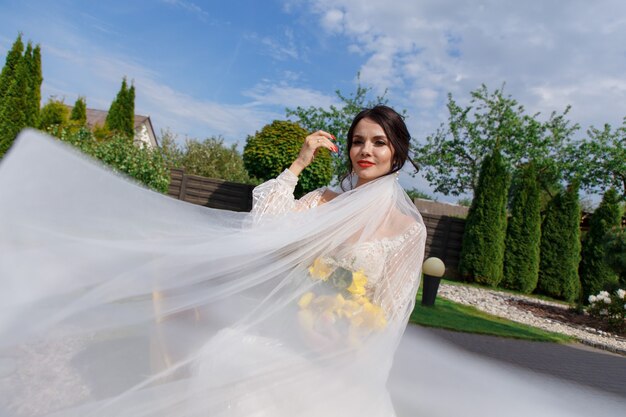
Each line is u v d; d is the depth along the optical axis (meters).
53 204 1.34
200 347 1.55
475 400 2.98
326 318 1.63
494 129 24.53
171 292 1.52
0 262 1.27
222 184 14.55
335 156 11.76
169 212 1.62
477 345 5.75
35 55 12.84
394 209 1.91
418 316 6.98
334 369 1.55
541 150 23.77
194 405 1.39
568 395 3.78
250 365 1.50
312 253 1.70
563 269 13.81
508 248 13.90
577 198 14.01
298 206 2.10
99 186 1.44
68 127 11.88
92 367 1.43
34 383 1.36
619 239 10.61
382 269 1.70
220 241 1.62
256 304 1.67
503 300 11.36
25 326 1.29
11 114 12.39
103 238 1.42
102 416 1.33
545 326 8.73
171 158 20.09
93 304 1.37
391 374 3.21
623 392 4.43
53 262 1.33
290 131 11.47
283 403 1.44
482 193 13.82
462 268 13.94
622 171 23.34
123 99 22.89
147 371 1.47
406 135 2.00
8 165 1.30
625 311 9.37
